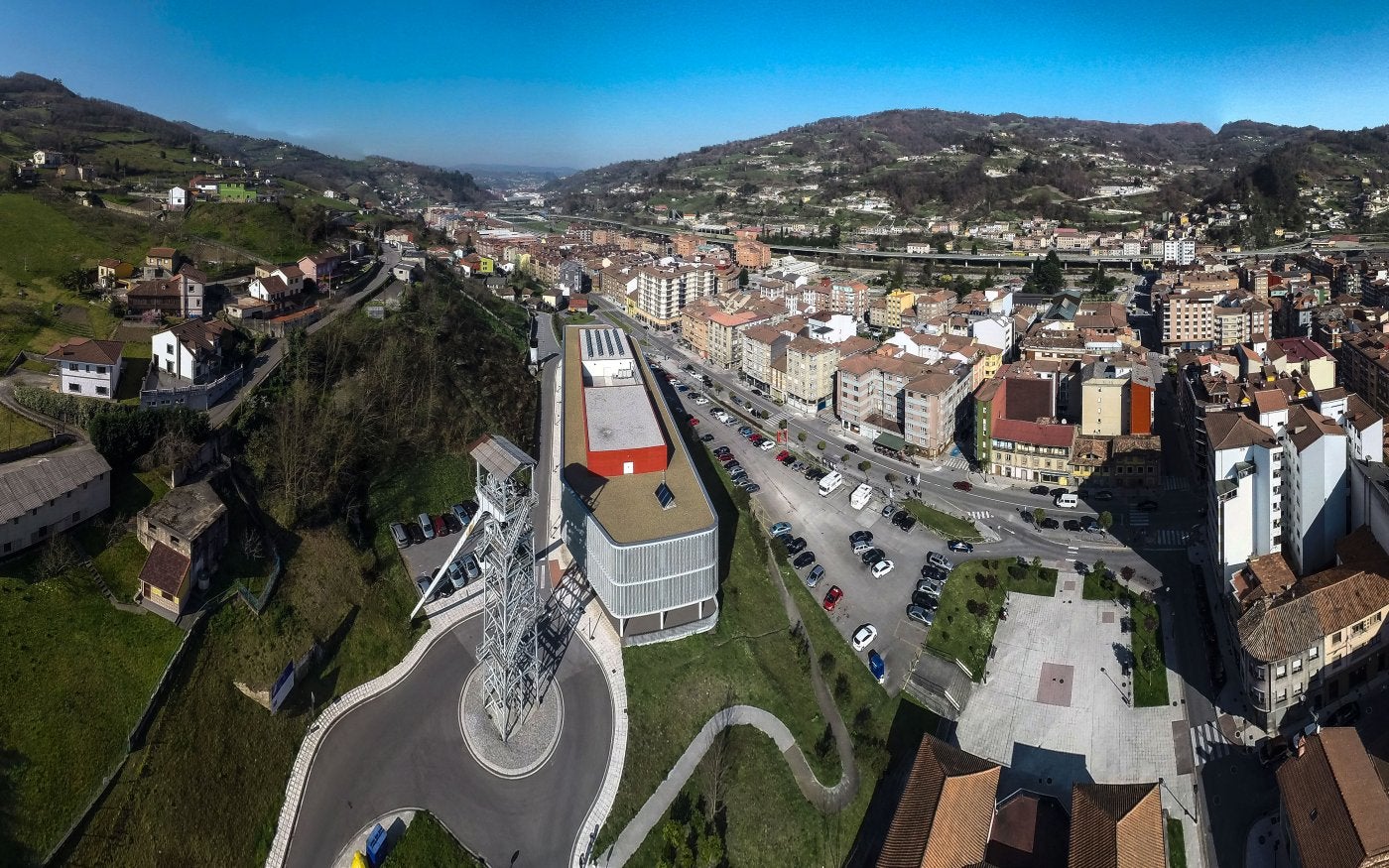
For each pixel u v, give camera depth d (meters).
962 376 165.75
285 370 120.94
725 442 164.38
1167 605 110.06
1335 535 103.00
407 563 101.38
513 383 157.50
